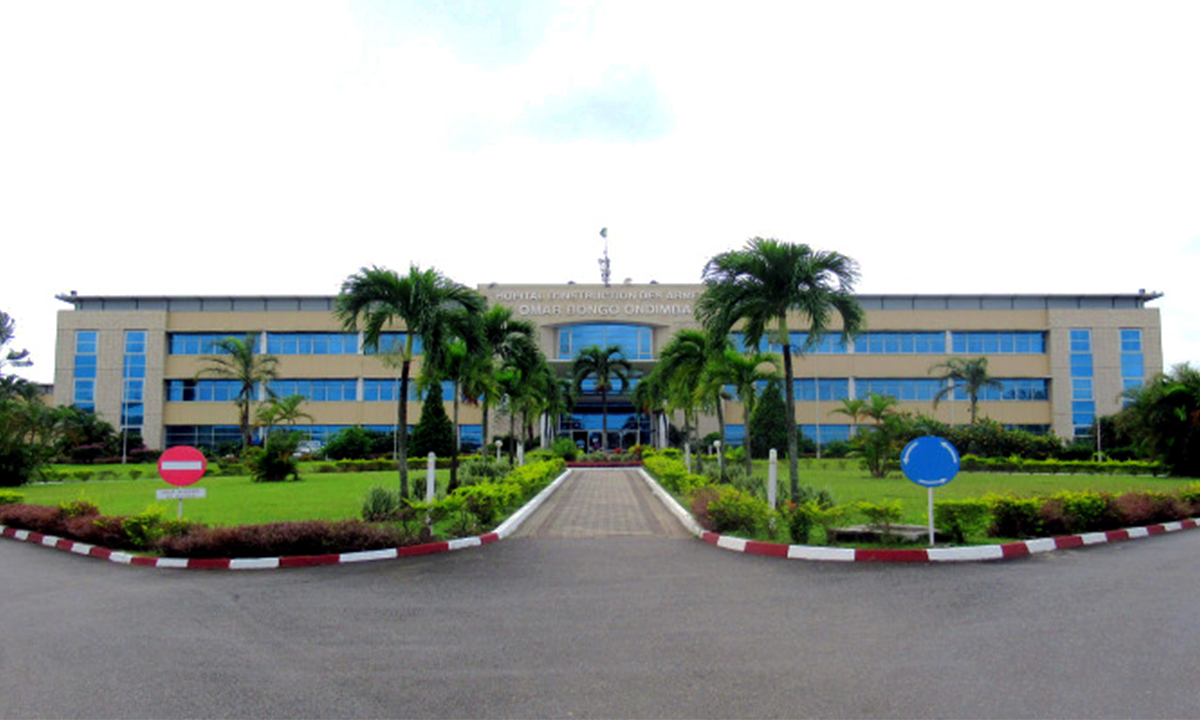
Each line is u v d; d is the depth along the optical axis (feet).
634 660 18.52
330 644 20.45
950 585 27.25
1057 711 14.70
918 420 129.08
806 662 18.13
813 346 47.60
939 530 37.06
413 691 16.53
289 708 15.60
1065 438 163.94
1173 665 17.51
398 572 31.42
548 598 25.79
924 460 35.19
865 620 22.21
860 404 115.44
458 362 67.41
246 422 141.59
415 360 164.04
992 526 38.14
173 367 167.32
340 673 17.89
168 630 22.31
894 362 168.25
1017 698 15.46
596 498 68.03
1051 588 26.48
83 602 26.63
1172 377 98.43
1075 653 18.54
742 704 15.35
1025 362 168.35
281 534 34.81
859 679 16.83
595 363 149.38
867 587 27.07
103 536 38.40
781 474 98.99
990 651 18.81
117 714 15.42
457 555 35.63
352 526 35.78
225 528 35.73
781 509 40.27
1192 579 27.96
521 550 36.76
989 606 23.79
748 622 22.13
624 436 191.83
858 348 169.17
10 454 88.74
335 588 28.30
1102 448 158.30
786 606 24.16
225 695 16.47
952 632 20.68
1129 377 166.20
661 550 36.35
